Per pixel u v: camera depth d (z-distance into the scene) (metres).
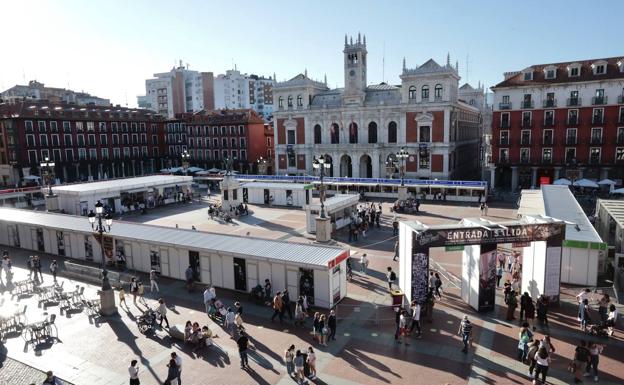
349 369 17.78
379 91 76.75
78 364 18.84
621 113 59.12
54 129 84.38
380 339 20.30
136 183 56.78
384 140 74.81
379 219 45.53
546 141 64.12
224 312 22.25
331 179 68.00
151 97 154.38
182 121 103.12
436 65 68.75
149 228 32.06
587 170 63.31
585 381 16.48
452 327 21.27
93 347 20.28
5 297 26.94
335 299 24.36
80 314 24.09
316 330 20.00
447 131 69.25
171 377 15.98
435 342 19.83
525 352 17.80
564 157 63.28
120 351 19.86
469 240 22.08
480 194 57.72
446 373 17.30
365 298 25.31
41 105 88.44
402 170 59.84
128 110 104.25
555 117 63.19
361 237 39.44
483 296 22.72
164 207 58.19
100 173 92.94
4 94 124.19
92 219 24.33
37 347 20.39
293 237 40.00
